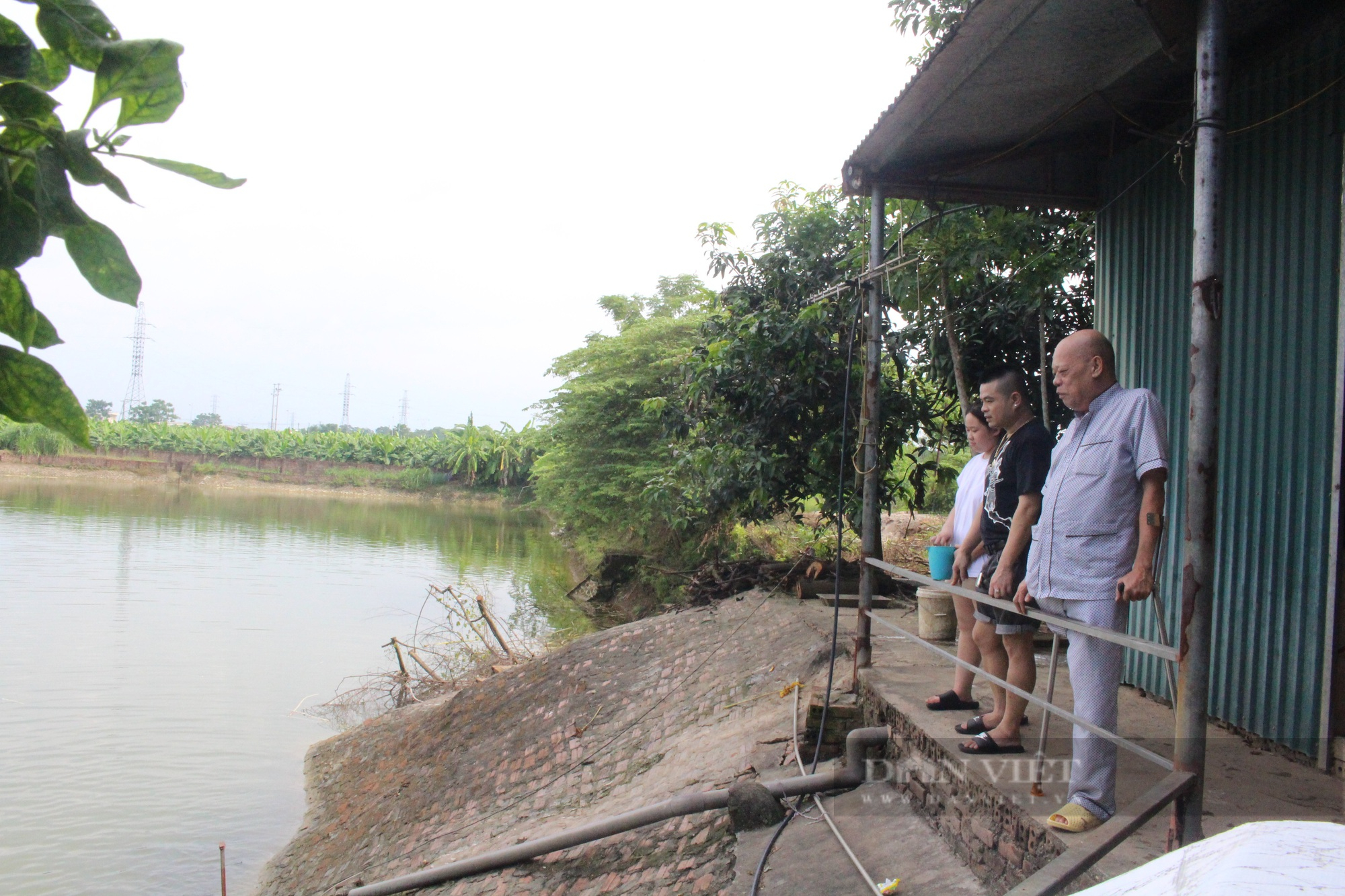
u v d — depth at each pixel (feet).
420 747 28.78
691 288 78.69
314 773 31.24
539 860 16.94
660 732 21.89
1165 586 15.65
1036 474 11.63
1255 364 13.88
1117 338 17.78
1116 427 9.75
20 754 32.27
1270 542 13.29
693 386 31.68
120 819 27.32
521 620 52.08
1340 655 11.94
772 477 30.22
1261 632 13.35
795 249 31.76
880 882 11.65
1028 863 9.95
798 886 12.23
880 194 17.52
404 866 20.99
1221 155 8.38
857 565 29.55
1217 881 2.52
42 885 23.26
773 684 20.65
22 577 66.44
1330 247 12.54
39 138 2.88
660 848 15.23
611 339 59.67
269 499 154.71
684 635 27.96
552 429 59.31
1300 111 13.23
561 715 25.76
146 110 2.92
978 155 17.54
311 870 23.80
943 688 15.33
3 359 3.09
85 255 3.01
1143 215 17.01
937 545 14.78
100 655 45.52
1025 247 21.33
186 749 33.17
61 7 2.88
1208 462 8.25
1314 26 13.01
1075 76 14.16
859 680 16.48
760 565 32.76
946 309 22.03
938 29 24.73
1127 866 8.70
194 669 43.39
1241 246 14.34
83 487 153.17
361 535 103.35
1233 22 13.53
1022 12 12.16
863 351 17.40
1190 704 8.21
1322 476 12.37
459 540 100.94
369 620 54.95
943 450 32.17
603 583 54.75
